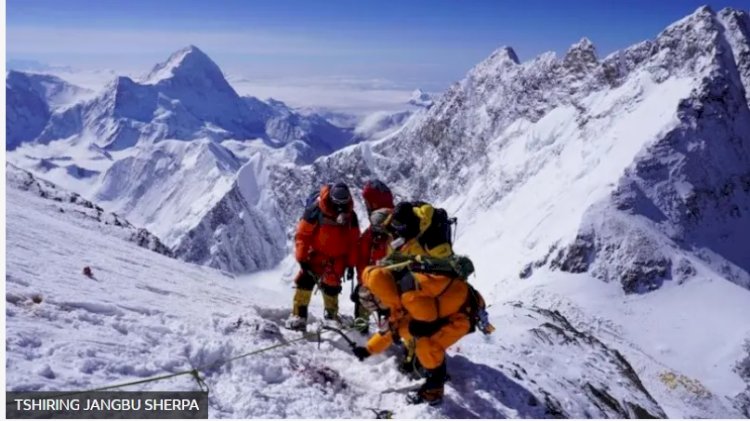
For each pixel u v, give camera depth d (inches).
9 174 737.0
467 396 257.8
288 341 274.4
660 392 1197.1
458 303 234.4
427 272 233.0
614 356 455.5
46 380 175.5
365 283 239.6
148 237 698.8
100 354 201.3
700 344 4153.5
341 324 307.6
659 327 4559.5
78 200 770.8
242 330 268.8
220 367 225.3
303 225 298.7
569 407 301.1
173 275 427.5
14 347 185.5
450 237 246.7
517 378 294.0
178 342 232.1
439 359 236.1
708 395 1211.2
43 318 215.3
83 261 351.9
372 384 257.3
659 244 5679.1
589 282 5260.8
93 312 242.7
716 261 6314.0
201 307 310.7
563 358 395.2
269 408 208.1
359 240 301.6
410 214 238.5
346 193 293.7
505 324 426.3
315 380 241.0
